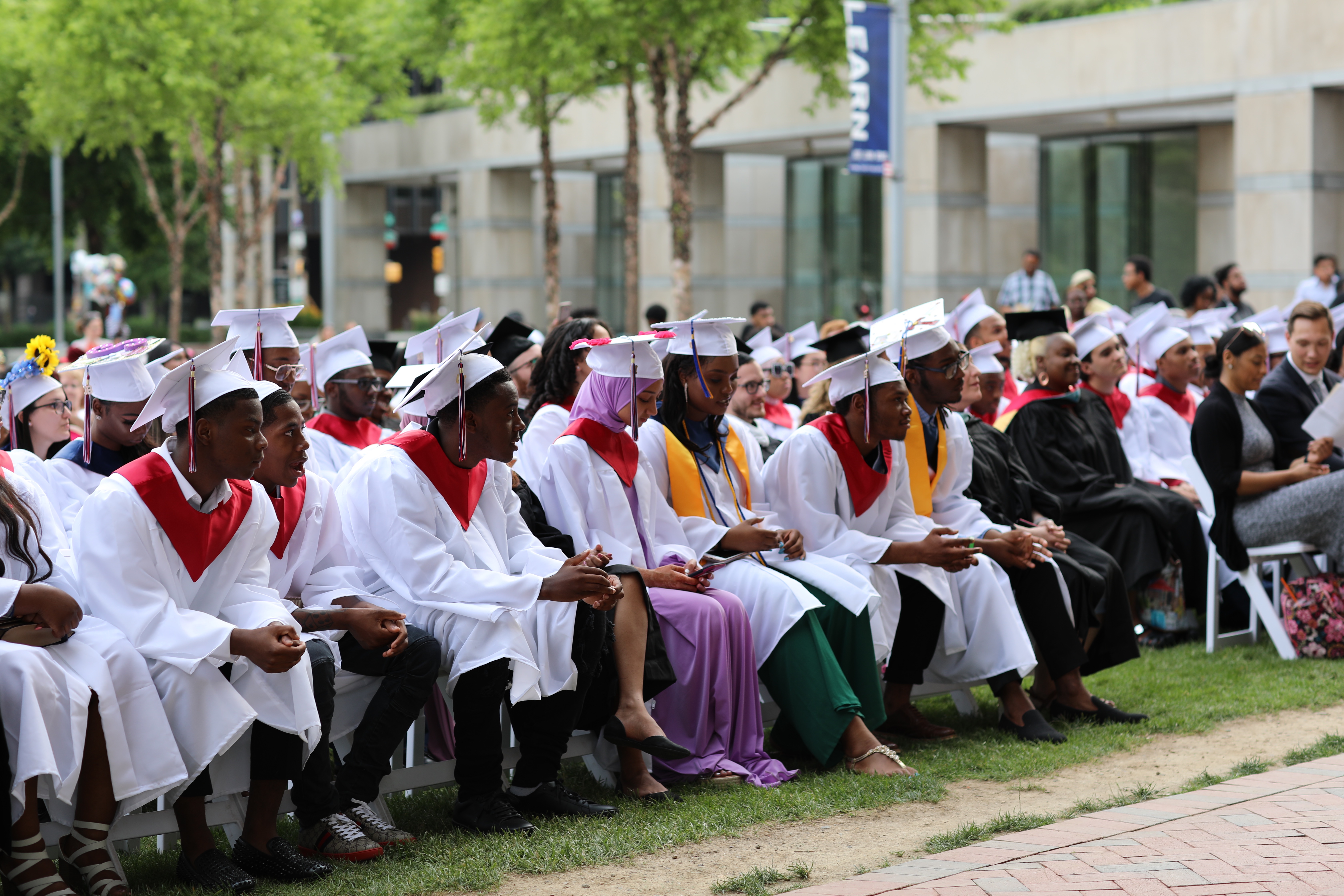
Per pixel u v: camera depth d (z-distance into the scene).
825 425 6.36
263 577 4.77
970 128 23.22
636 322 22.72
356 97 29.25
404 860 4.67
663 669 5.45
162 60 23.39
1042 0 22.03
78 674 4.20
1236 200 19.75
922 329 6.45
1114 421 8.95
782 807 5.10
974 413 7.61
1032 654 6.20
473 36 20.92
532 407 6.50
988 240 23.92
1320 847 4.35
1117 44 20.81
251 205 37.84
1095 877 4.12
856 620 5.88
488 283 32.47
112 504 4.40
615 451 5.86
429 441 5.23
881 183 27.39
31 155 36.91
